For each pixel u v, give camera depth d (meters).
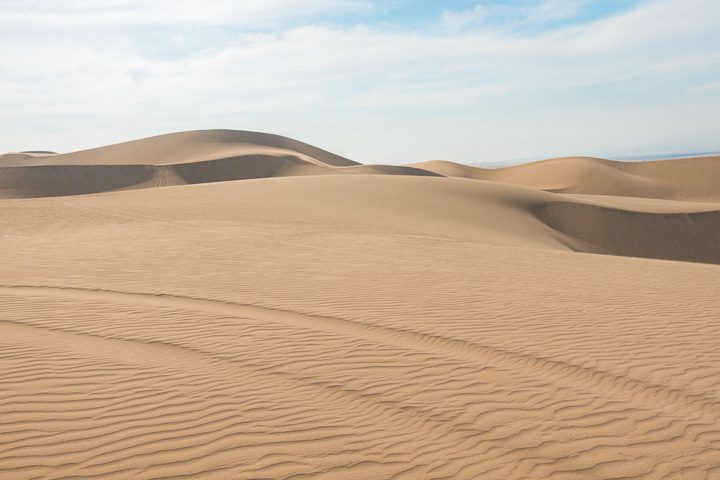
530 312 8.98
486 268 13.38
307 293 10.05
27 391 5.49
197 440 4.69
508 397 5.75
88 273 11.78
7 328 7.60
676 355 7.05
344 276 11.79
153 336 7.34
